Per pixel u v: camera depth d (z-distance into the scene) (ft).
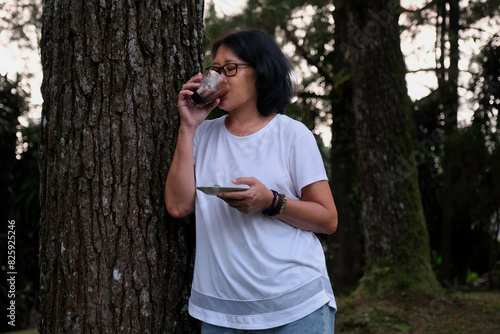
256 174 6.20
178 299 7.07
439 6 28.22
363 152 20.70
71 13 6.86
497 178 25.85
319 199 6.16
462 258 27.84
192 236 7.27
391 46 20.48
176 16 7.28
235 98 6.37
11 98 27.12
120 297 6.71
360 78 20.71
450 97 28.22
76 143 6.77
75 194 6.73
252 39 6.41
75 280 6.67
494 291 23.85
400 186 20.24
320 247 6.38
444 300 18.75
